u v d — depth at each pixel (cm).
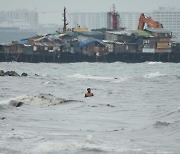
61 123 7856
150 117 8631
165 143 6125
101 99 11838
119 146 5881
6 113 8900
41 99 10300
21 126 7488
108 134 6775
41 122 7938
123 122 8031
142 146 5916
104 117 8638
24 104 10000
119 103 11012
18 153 5531
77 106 9950
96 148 5750
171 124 7481
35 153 5534
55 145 5859
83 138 6381
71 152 5572
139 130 7144
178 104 10725
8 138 6359
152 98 12294
